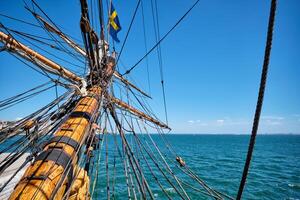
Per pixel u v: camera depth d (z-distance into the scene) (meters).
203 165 38.38
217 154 61.38
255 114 1.87
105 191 18.25
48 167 2.95
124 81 12.08
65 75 8.17
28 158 3.89
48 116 5.25
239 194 1.96
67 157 3.29
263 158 54.34
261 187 23.53
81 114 4.77
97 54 7.36
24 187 2.62
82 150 4.30
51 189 2.77
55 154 3.20
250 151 1.87
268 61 1.81
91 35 6.14
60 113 5.50
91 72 7.73
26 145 4.12
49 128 4.89
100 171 25.89
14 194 2.57
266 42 1.81
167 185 21.88
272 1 1.74
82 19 5.30
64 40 8.95
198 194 19.06
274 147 100.44
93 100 5.93
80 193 4.24
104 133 6.70
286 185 24.69
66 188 3.33
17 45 6.61
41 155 3.19
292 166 40.94
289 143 140.75
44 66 7.37
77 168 3.97
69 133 3.88
